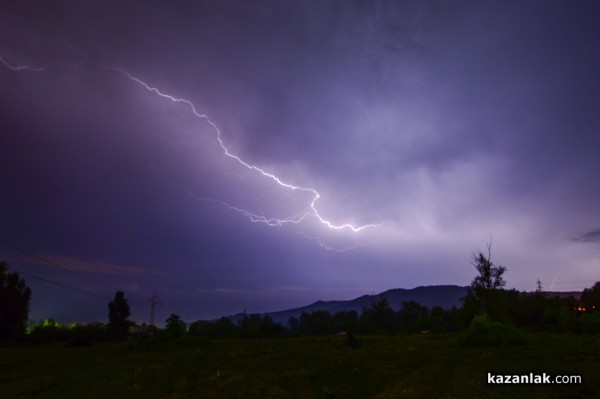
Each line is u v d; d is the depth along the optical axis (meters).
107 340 63.25
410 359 23.45
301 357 26.09
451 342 31.41
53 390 17.53
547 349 24.72
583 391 13.44
